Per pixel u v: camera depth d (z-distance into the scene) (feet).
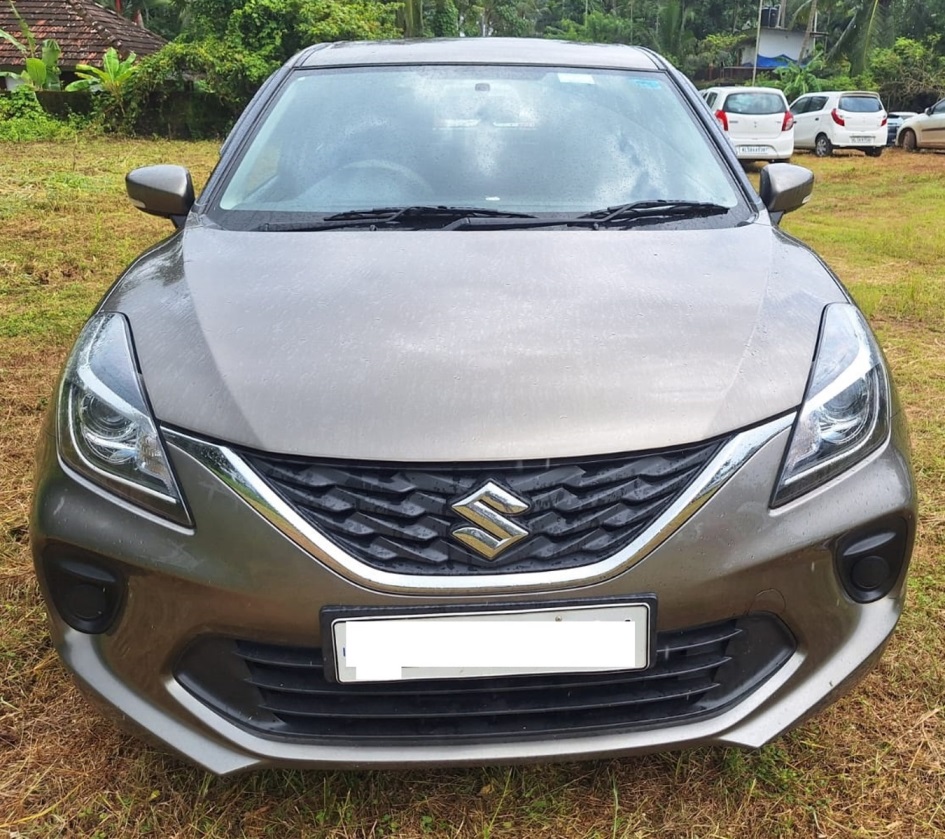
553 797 5.89
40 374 13.53
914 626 7.50
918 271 21.86
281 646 5.00
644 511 4.98
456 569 4.85
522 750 4.99
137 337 5.80
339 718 5.10
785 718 5.27
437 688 5.00
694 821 5.69
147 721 5.19
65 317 16.33
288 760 5.02
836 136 56.90
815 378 5.49
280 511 4.91
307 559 4.86
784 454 5.20
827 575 5.28
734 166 8.44
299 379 5.24
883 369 5.97
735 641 5.26
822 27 149.79
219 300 6.06
